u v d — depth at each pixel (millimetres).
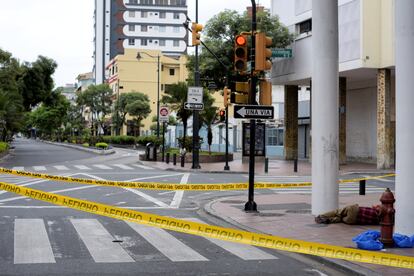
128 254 8258
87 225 10773
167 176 24656
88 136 74000
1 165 33031
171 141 66938
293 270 7504
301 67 34500
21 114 52062
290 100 39062
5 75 45656
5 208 13000
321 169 11945
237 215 12430
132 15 116375
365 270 7102
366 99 36938
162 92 89000
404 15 9039
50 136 122500
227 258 8164
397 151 9188
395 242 8531
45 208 13062
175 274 7125
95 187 18641
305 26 34844
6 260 7727
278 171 28453
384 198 8531
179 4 117125
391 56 28703
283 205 14289
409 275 6863
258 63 12531
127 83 87812
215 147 58656
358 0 29375
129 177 23641
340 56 30844
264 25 35438
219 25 37500
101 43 117375
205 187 14914
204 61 37781
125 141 71250
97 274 7035
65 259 7848
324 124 11891
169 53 116875
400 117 9102
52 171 27500
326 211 11930
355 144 38125
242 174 26781
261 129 36656
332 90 11891
